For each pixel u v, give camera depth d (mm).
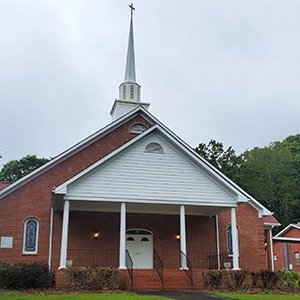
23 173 55344
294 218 61062
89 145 23281
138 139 19719
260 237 23938
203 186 20125
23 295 14273
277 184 62875
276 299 13500
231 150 60562
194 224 23344
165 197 19469
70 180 18141
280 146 73625
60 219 21344
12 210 20781
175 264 22453
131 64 29375
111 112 29969
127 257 20078
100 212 21969
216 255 22984
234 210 20234
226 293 16016
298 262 43844
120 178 19094
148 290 17156
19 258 20219
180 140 21406
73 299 12641
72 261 19906
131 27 30469
